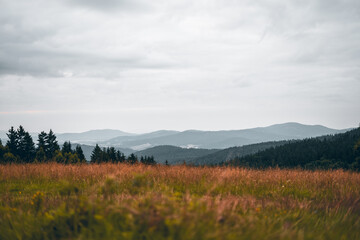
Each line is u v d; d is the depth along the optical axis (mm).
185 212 3770
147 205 4211
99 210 4078
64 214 4156
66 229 3869
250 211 4875
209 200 4918
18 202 5844
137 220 3697
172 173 9242
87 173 9531
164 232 3490
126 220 3666
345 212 5473
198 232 3410
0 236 3916
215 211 4109
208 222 3682
